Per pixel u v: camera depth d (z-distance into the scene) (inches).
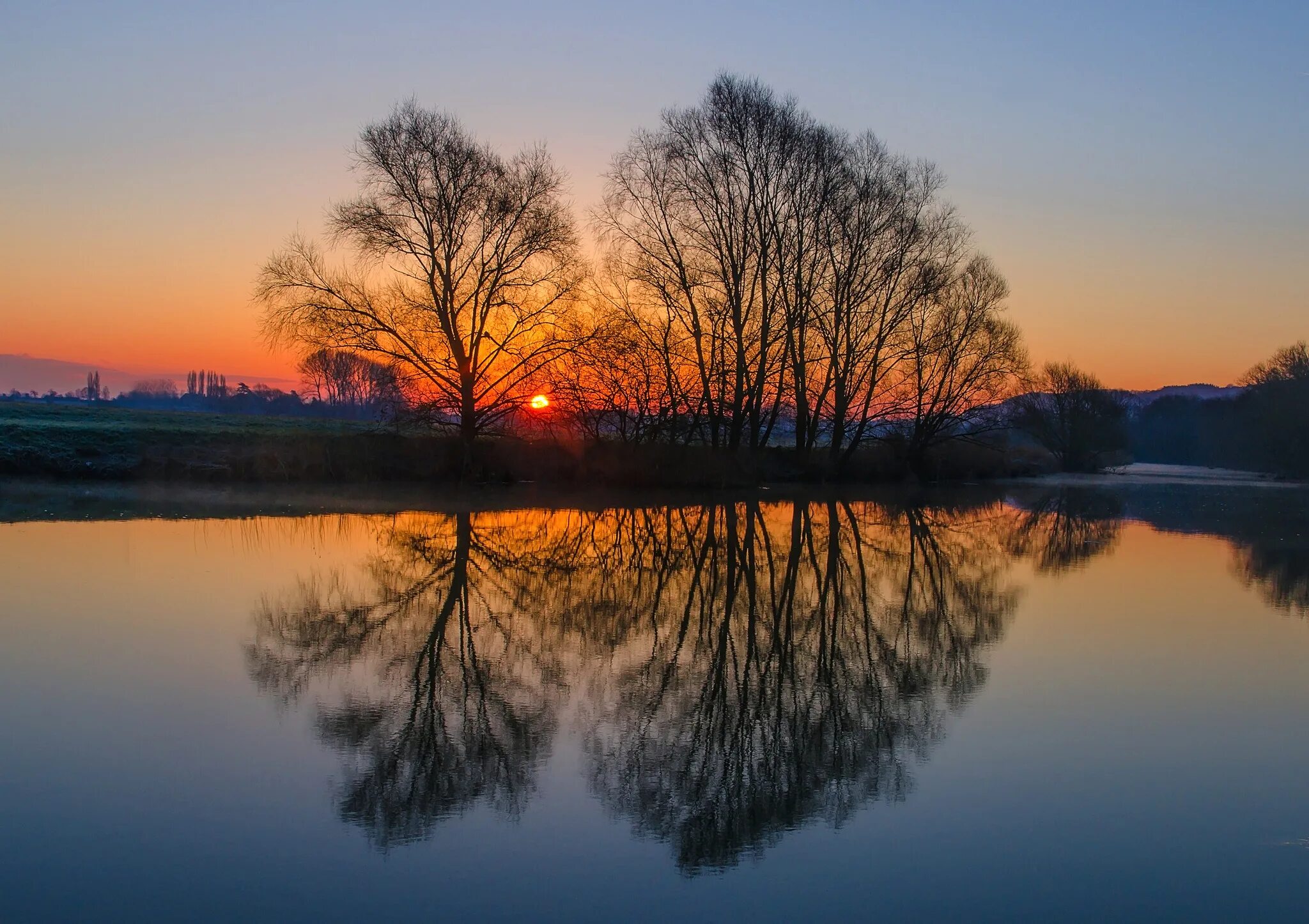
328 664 457.1
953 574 767.7
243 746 347.3
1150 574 773.9
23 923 231.1
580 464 1368.1
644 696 424.8
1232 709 412.8
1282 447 2519.7
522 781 324.8
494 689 426.6
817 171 1389.0
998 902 251.6
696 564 799.1
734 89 1370.6
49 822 284.0
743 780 331.6
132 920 234.1
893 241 1467.8
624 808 305.9
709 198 1368.1
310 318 1201.4
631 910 245.1
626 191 1368.1
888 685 448.1
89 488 1147.3
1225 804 314.8
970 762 350.3
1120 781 333.1
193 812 294.0
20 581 621.0
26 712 376.5
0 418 1512.1
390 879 257.4
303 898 246.5
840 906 248.8
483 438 1373.0
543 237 1236.5
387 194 1220.5
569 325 1272.1
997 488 1900.8
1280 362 2893.7
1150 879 265.1
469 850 275.1
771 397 1537.9
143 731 359.9
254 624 529.7
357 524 957.8
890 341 1562.5
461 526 979.9
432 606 592.1
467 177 1222.3
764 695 430.9
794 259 1433.3
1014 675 466.3
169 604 568.7
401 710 392.8
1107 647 520.7
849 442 1768.0
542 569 745.6
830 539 987.9
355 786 315.9
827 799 316.5
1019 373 1706.4
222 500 1104.2
